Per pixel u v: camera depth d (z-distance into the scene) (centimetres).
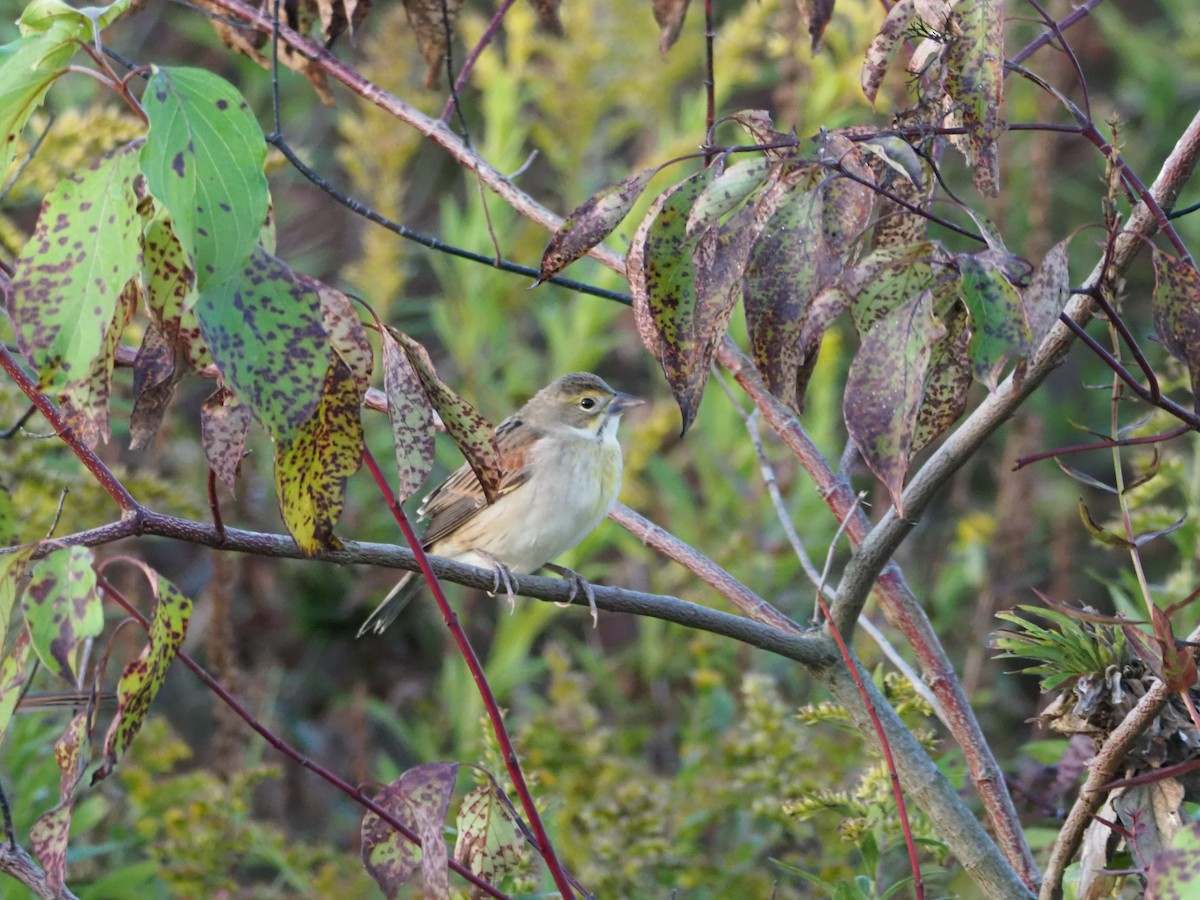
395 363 530
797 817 744
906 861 895
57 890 519
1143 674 614
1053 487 1463
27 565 480
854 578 642
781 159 511
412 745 1234
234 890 989
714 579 752
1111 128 514
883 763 727
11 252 967
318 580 1462
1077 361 1598
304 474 519
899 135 528
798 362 518
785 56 1243
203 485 1352
